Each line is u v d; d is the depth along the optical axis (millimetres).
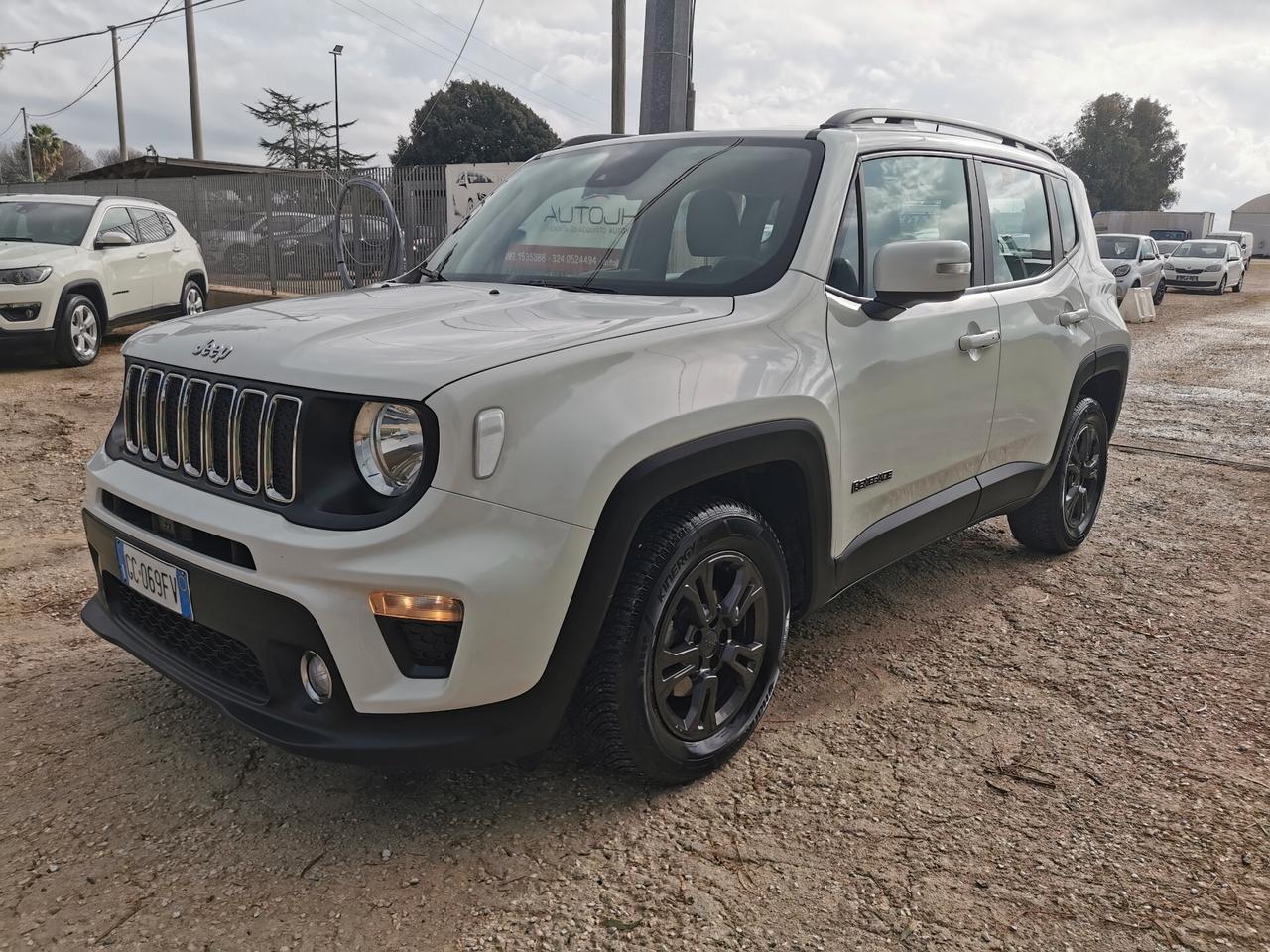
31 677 3086
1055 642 3561
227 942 1979
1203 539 4793
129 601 2631
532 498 2045
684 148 3334
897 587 4094
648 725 2361
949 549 4613
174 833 2326
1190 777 2666
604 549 2150
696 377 2352
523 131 43031
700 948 2006
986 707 3055
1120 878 2244
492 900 2127
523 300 2721
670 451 2248
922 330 3113
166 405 2432
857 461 2883
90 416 7230
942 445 3301
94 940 1975
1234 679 3266
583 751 2492
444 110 42344
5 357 10164
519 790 2541
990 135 3941
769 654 2725
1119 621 3760
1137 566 4395
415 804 2469
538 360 2123
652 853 2301
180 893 2119
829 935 2049
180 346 2455
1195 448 6836
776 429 2502
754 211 2938
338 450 2090
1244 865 2293
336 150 64500
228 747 2701
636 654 2283
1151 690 3184
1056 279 4074
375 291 3012
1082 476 4492
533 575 2045
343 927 2033
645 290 2861
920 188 3316
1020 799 2551
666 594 2322
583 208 3250
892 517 3162
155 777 2549
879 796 2553
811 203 2889
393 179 13578
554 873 2223
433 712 2078
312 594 2025
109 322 9883
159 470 2457
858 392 2838
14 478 5543
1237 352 12516
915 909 2129
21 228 9680
